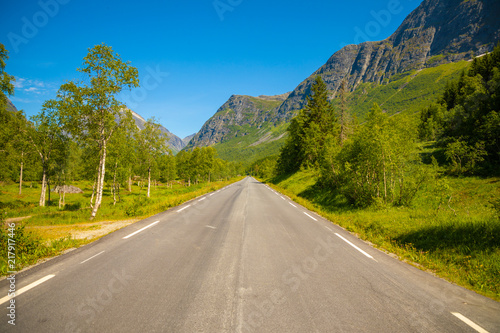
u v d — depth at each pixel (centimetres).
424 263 576
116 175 2795
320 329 280
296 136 4803
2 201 2730
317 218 1159
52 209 2025
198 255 543
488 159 1952
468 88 4166
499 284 462
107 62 1172
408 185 1386
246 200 1842
